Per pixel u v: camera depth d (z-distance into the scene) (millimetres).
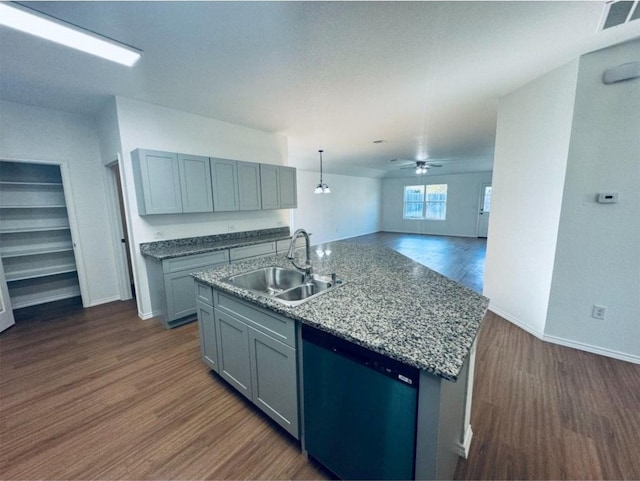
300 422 1416
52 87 2525
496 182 3107
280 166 4184
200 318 2088
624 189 2086
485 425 1592
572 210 2281
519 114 2723
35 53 1930
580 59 2107
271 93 2699
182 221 3418
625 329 2195
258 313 1525
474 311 1272
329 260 2396
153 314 3188
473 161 7410
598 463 1351
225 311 1791
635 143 2020
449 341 996
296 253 2730
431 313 1252
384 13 1579
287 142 4590
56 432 1594
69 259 3844
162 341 2643
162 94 2705
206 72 2254
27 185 3428
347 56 2041
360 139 4676
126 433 1586
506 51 2021
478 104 3098
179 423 1656
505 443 1471
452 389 1032
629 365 2152
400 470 1010
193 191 3186
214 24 1643
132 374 2139
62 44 1812
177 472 1354
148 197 2836
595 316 2297
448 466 1118
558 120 2318
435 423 896
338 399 1176
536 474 1302
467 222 9391
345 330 1091
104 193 3621
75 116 3326
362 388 1075
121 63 2080
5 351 2477
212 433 1583
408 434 965
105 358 2359
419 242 8391
